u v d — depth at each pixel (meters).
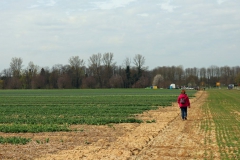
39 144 18.19
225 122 27.61
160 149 16.30
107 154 15.16
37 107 46.53
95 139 19.78
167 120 29.64
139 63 185.50
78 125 26.50
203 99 68.31
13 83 176.12
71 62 179.12
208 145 17.22
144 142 18.20
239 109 42.16
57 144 18.19
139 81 183.75
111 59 183.12
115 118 30.56
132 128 24.56
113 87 182.12
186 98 29.78
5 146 17.61
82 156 14.88
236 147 16.69
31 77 178.25
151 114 35.69
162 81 189.38
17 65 179.12
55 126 24.84
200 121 28.58
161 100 63.97
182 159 14.19
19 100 67.19
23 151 16.28
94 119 29.69
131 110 40.16
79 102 58.84
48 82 180.00
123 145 17.38
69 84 175.50
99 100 64.94
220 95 88.25
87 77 179.88
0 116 34.12
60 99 70.12
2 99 71.25
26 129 23.31
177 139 19.12
